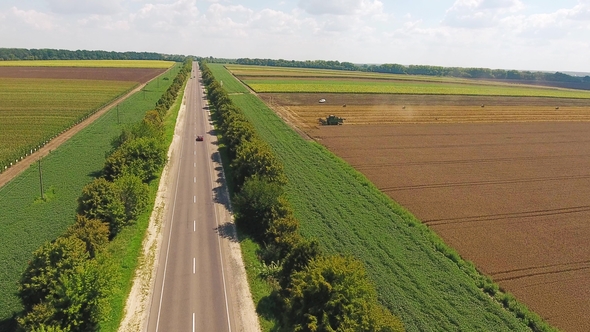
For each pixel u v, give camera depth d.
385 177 70.19
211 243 47.44
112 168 58.28
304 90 182.00
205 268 42.22
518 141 102.81
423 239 47.50
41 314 28.86
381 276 39.25
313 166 73.38
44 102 129.62
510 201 60.88
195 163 76.75
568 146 98.88
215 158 80.31
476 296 37.06
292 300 31.83
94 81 194.12
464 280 39.38
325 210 54.16
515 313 35.09
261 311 35.78
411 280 39.00
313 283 29.55
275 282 39.00
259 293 38.09
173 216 54.09
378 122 121.56
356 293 29.28
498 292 37.91
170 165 75.00
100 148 80.94
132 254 43.47
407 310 34.31
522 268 42.12
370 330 27.72
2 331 31.11
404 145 93.75
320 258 33.47
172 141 91.44
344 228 49.12
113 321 33.66
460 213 55.84
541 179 72.25
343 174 69.44
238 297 37.75
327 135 101.38
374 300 31.05
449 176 71.94
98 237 38.75
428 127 116.75
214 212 55.84
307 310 29.98
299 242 37.75
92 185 45.31
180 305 36.28
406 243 46.28
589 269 42.28
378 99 169.88
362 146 91.31
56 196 56.09
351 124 116.62
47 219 48.66
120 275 36.28
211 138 95.81
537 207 58.84
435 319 33.59
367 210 55.00
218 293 38.19
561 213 56.97
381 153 85.88
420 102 166.88
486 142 100.25
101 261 33.38
